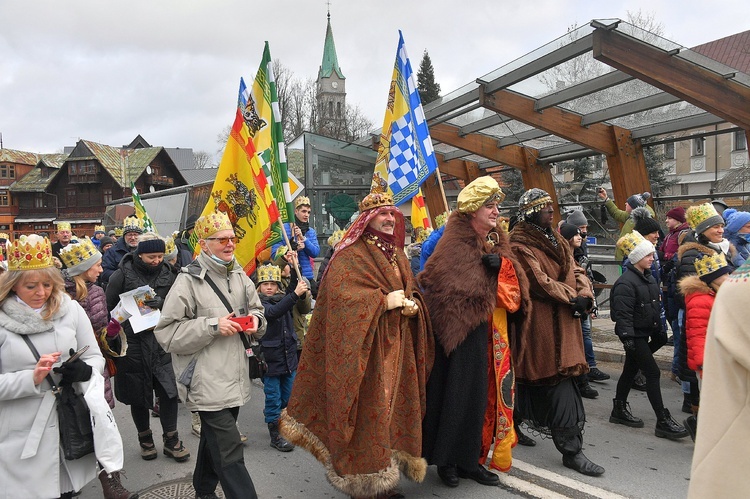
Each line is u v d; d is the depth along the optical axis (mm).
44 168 60938
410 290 3723
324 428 3590
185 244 7500
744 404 1493
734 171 10102
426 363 3830
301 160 14500
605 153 9617
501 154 11609
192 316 3584
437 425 3861
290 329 5066
